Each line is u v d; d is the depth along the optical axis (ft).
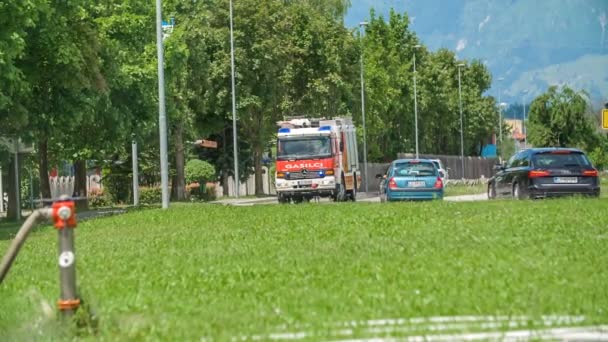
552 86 602.44
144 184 458.09
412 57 654.53
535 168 213.46
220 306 65.00
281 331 55.83
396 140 618.03
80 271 90.33
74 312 57.41
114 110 301.84
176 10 406.00
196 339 54.60
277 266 85.61
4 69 198.59
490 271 77.25
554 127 599.16
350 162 325.83
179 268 87.76
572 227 118.11
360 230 121.90
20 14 198.39
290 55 440.86
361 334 53.98
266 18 433.07
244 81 431.02
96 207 380.99
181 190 408.46
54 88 240.73
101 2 309.01
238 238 119.14
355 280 74.84
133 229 151.33
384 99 542.57
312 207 181.78
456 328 54.90
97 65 246.06
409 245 100.17
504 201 180.04
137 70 307.78
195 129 437.17
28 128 238.48
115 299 69.51
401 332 53.88
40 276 87.51
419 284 70.95
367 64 537.65
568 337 52.90
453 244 100.42
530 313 58.95
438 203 178.09
